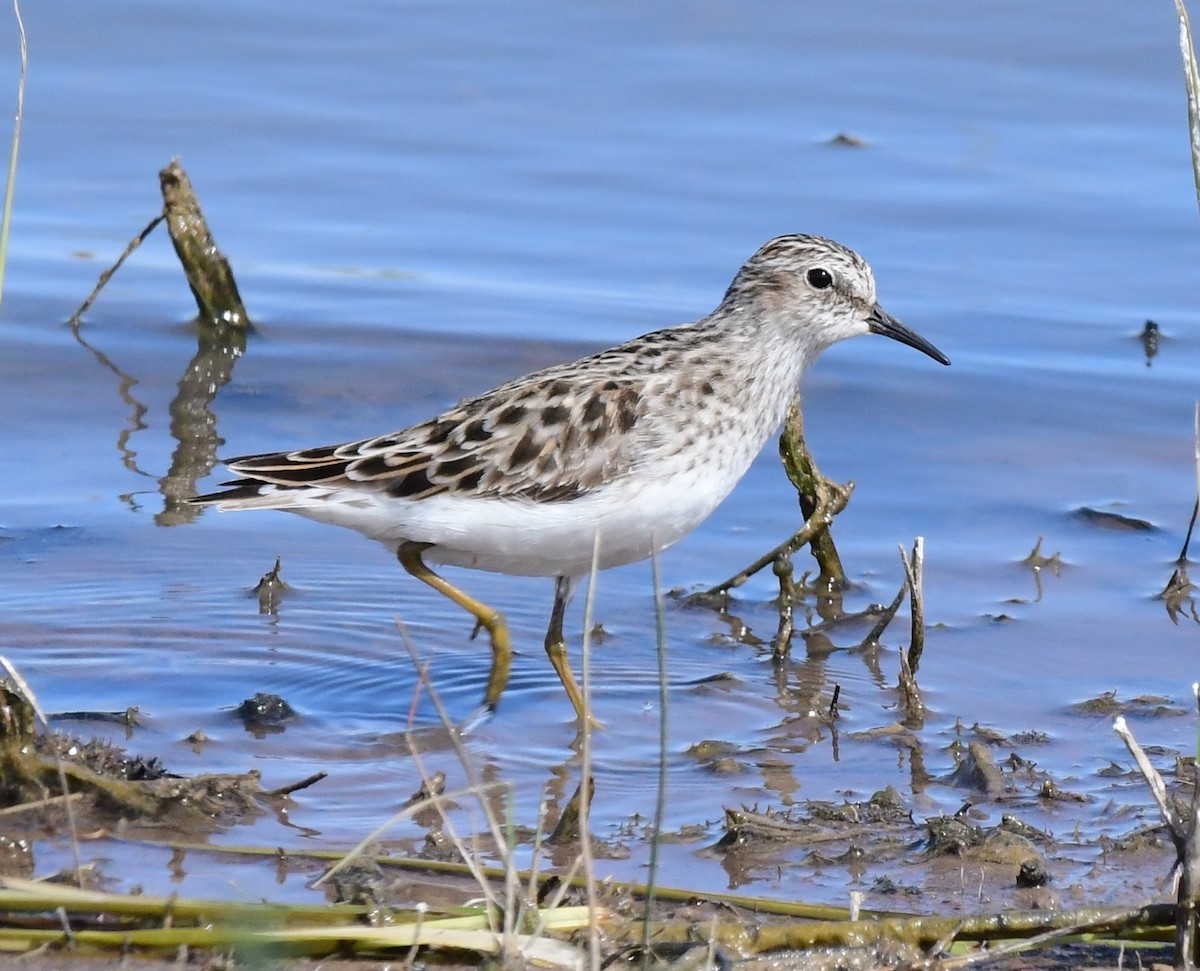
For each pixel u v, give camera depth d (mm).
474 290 18094
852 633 12906
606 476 11281
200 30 22062
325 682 11820
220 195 19625
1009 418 16156
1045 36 22078
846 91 21391
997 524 14484
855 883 9305
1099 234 18875
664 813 10148
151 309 17859
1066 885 9258
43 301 17859
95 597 12789
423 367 16875
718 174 19938
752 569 13297
